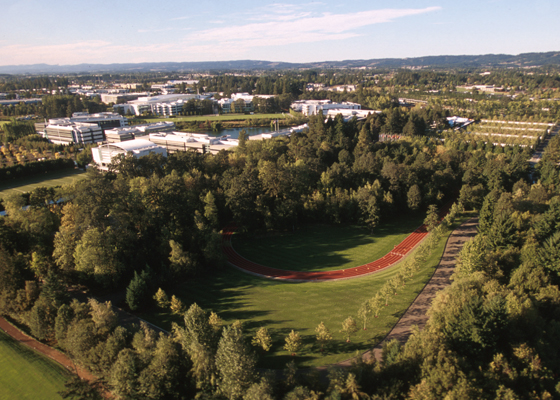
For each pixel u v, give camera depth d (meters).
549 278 83.50
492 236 106.12
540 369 59.03
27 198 158.25
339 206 143.38
